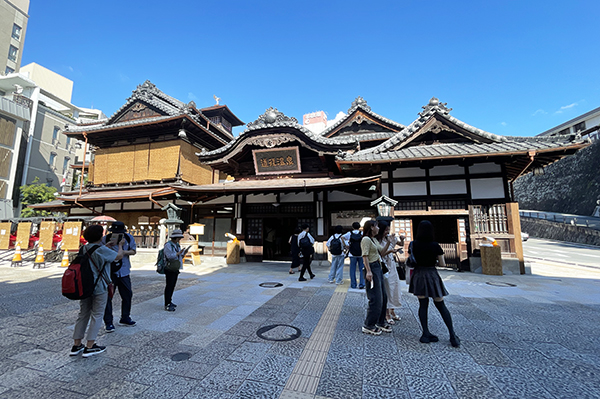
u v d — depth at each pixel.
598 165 35.50
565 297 6.12
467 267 10.16
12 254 15.09
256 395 2.47
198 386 2.62
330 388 2.58
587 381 2.68
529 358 3.17
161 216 16.00
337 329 4.14
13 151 27.92
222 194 13.47
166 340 3.74
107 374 2.85
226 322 4.47
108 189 17.95
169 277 5.15
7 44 35.12
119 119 19.47
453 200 10.52
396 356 3.24
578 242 25.91
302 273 8.16
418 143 11.66
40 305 5.54
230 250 12.57
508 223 9.83
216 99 24.20
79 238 12.80
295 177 13.94
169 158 17.17
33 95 31.70
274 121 13.22
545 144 9.12
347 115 17.73
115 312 5.06
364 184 11.10
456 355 3.26
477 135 10.63
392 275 4.52
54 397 2.44
